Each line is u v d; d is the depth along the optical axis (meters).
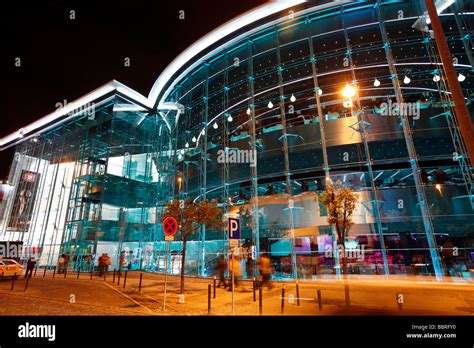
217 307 9.73
